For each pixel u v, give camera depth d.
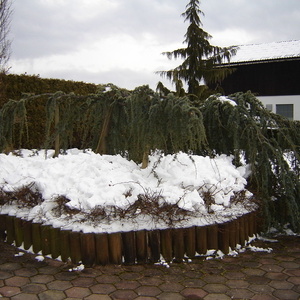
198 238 3.79
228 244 3.94
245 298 2.94
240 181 4.38
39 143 8.98
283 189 4.72
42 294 2.96
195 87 15.80
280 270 3.51
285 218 4.76
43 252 3.74
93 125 5.95
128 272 3.41
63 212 3.79
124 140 5.63
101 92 5.64
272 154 4.78
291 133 5.12
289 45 21.12
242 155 5.05
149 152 4.93
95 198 3.66
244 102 5.13
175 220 3.71
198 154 5.45
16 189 4.12
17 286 3.10
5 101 8.43
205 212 3.91
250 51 21.33
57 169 4.30
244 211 4.27
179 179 4.06
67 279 3.24
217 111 5.13
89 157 4.55
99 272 3.39
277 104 19.64
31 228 3.87
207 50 16.05
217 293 3.03
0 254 3.80
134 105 4.61
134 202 3.68
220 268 3.54
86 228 3.54
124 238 3.56
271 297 2.96
